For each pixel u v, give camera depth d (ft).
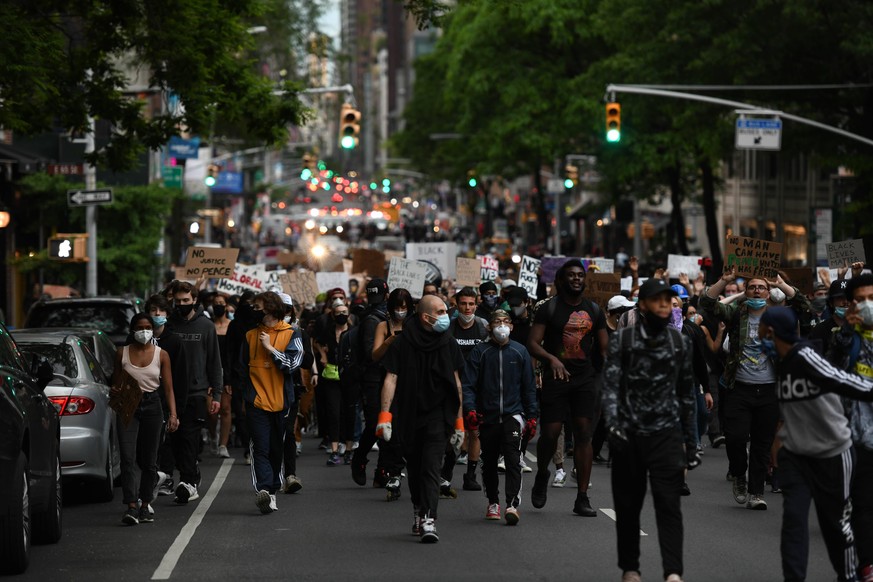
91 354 125.49
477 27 481.46
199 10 181.68
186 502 121.49
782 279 121.19
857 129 292.81
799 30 277.44
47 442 96.07
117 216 298.97
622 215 518.78
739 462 114.73
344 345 148.97
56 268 280.10
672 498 76.69
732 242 133.90
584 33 449.06
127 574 88.17
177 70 184.96
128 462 108.78
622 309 122.01
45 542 99.60
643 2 330.75
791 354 76.84
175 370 115.55
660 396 77.51
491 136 485.56
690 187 473.67
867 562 80.64
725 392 115.55
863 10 268.62
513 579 85.10
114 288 300.20
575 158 458.50
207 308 182.91
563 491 127.13
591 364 107.34
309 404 169.17
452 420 98.68
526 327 142.72
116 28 182.91
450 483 134.10
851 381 75.36
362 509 117.70
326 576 86.38
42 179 297.74
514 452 106.52
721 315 113.39
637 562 79.10
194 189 545.85
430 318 97.96
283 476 129.18
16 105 160.86
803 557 76.18
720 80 304.09
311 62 508.12
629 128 407.03
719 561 91.04
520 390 107.04
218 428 171.12
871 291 82.64
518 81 472.85
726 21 302.45
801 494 76.74
